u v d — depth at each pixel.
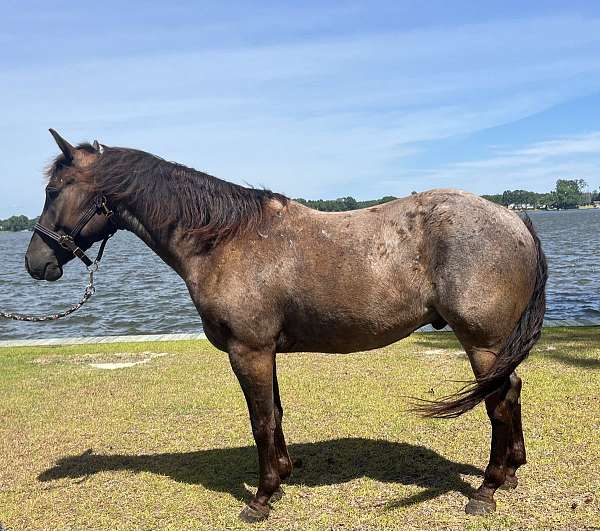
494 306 3.45
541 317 3.57
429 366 7.65
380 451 4.85
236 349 3.77
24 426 5.93
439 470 4.40
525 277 3.55
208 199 3.90
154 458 4.99
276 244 3.75
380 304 3.61
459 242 3.47
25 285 27.86
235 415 6.05
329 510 3.88
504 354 3.43
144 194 4.02
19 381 7.81
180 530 3.72
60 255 4.25
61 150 4.16
